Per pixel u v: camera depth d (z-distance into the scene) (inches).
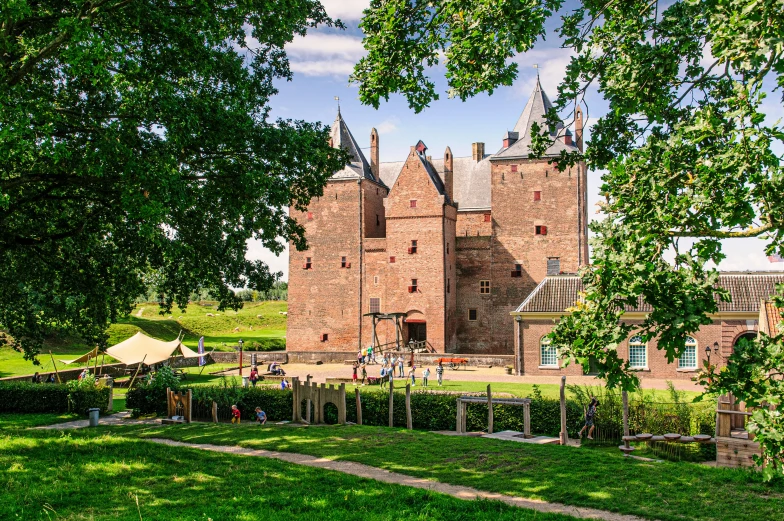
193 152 831.1
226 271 976.9
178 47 752.3
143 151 743.1
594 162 545.0
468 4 508.7
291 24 881.5
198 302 4746.6
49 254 911.7
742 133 334.6
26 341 1080.8
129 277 1024.9
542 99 2647.6
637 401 958.4
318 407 1017.5
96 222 880.9
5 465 629.0
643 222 365.4
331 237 2662.4
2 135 575.5
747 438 727.7
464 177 2928.2
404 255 2507.4
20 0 580.7
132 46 766.5
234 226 944.9
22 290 989.8
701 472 634.2
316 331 2655.0
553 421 968.9
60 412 1242.6
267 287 1023.6
